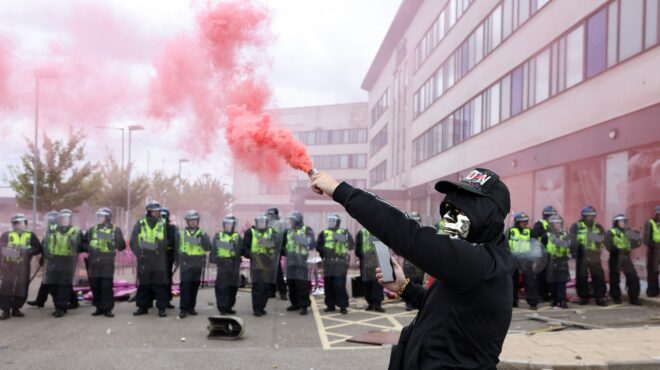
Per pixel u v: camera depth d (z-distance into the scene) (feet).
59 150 56.49
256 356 22.36
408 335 7.00
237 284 33.76
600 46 45.65
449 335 6.35
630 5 41.60
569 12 50.62
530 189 59.11
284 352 23.13
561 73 52.11
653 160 39.37
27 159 55.88
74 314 33.30
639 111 40.27
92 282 32.53
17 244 31.63
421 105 105.29
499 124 66.74
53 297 32.27
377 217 6.25
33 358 21.90
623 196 42.80
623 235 36.17
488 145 70.33
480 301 6.23
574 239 35.88
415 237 6.11
